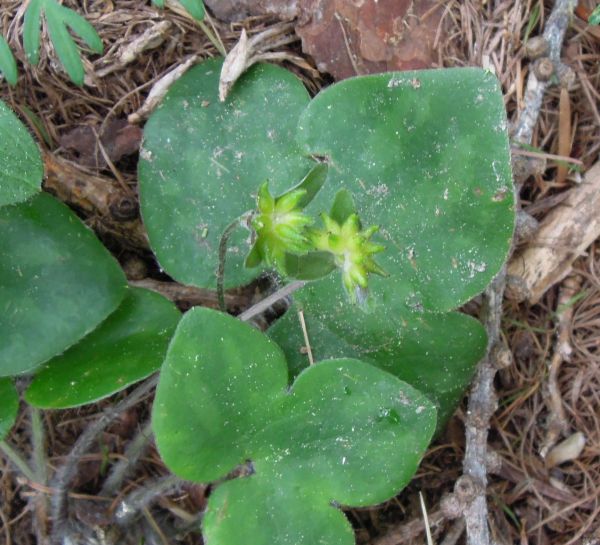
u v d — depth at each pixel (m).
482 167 0.17
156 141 0.18
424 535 0.20
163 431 0.15
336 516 0.17
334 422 0.17
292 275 0.14
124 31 0.19
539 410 0.20
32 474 0.19
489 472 0.20
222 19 0.19
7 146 0.16
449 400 0.19
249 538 0.16
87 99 0.19
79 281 0.17
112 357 0.17
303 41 0.19
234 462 0.16
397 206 0.18
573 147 0.20
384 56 0.19
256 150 0.19
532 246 0.20
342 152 0.18
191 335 0.15
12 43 0.19
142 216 0.18
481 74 0.17
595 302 0.20
